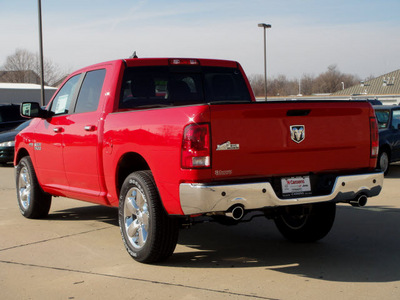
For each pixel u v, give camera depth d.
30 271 5.02
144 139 5.01
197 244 5.98
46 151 6.88
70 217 7.66
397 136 12.69
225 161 4.54
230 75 6.78
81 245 5.98
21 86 46.56
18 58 85.69
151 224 4.94
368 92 64.00
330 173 5.00
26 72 85.19
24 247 5.92
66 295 4.34
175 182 4.64
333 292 4.26
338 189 4.93
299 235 5.97
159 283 4.59
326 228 5.81
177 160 4.60
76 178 6.32
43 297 4.31
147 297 4.25
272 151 4.70
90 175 6.02
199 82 6.52
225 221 5.16
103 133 5.70
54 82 87.19
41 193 7.34
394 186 10.33
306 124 4.84
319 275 4.73
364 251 5.55
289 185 4.80
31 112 6.79
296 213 5.30
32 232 6.67
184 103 6.37
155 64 6.21
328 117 4.95
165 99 6.24
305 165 4.86
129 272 4.92
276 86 128.38
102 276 4.82
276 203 4.68
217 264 5.15
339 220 7.12
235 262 5.21
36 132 7.14
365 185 5.07
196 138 4.47
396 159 12.76
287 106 4.71
